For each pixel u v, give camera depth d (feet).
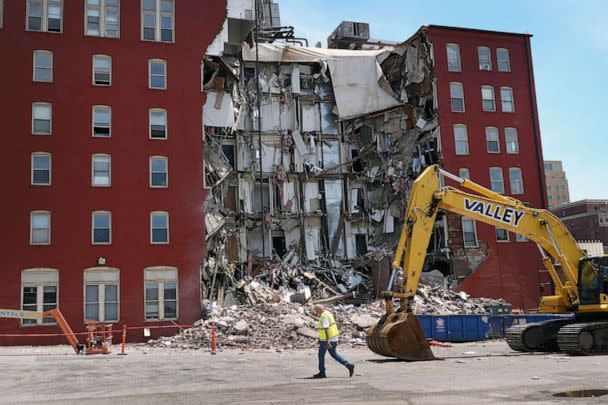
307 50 156.46
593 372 51.08
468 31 151.02
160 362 69.77
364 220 151.84
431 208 64.85
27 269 105.19
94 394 43.75
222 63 127.03
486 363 59.88
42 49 112.78
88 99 113.19
